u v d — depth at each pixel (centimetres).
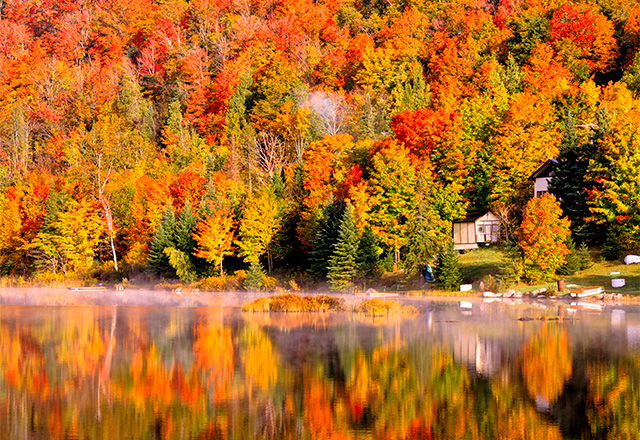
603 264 6600
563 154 7500
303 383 2869
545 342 3669
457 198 8469
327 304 5534
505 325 4331
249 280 7881
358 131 12481
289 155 12506
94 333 4291
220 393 2728
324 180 9119
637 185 6706
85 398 2677
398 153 8081
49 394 2738
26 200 11175
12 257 10788
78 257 10131
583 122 10069
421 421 2328
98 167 11269
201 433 2245
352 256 7306
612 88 11338
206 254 8356
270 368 3159
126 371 3142
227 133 14312
